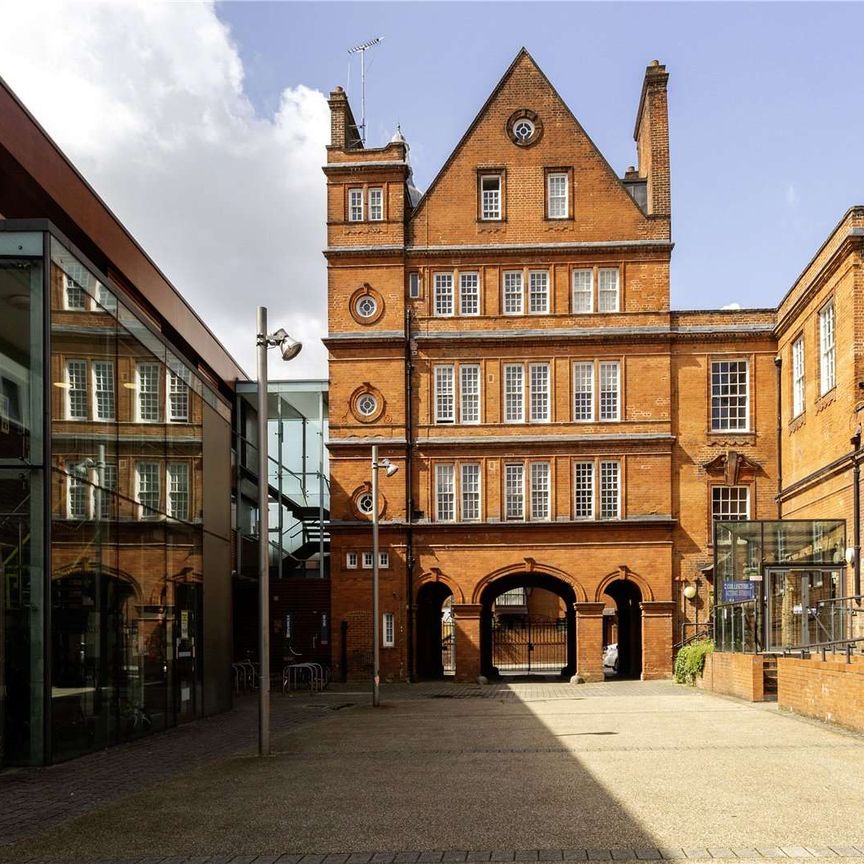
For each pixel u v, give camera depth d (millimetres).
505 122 42094
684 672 35750
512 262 41562
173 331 37094
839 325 31984
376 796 12625
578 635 40156
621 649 47156
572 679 39531
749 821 10406
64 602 17172
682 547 40594
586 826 10461
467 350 41344
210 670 27484
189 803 12602
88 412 18594
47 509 16500
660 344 41125
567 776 13680
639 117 45531
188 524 25797
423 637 43188
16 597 16453
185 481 25609
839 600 25938
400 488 40812
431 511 40844
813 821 10344
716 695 29844
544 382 41250
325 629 44125
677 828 10195
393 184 41875
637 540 40344
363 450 41125
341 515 41031
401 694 34812
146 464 22281
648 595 40156
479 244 41594
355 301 41562
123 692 20312
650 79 41938
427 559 40656
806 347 36406
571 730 19797
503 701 29672
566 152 41844
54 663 16688
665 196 41406
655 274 41250
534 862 9094
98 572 19000
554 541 40469
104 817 11859
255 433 48844
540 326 41250
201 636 26734
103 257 29750
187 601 25562
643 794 12102
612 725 20547
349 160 41906
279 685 40656
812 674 20859
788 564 30156
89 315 18703
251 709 29609
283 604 44531
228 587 30078
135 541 21375
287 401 48375
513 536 40562
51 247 16734
